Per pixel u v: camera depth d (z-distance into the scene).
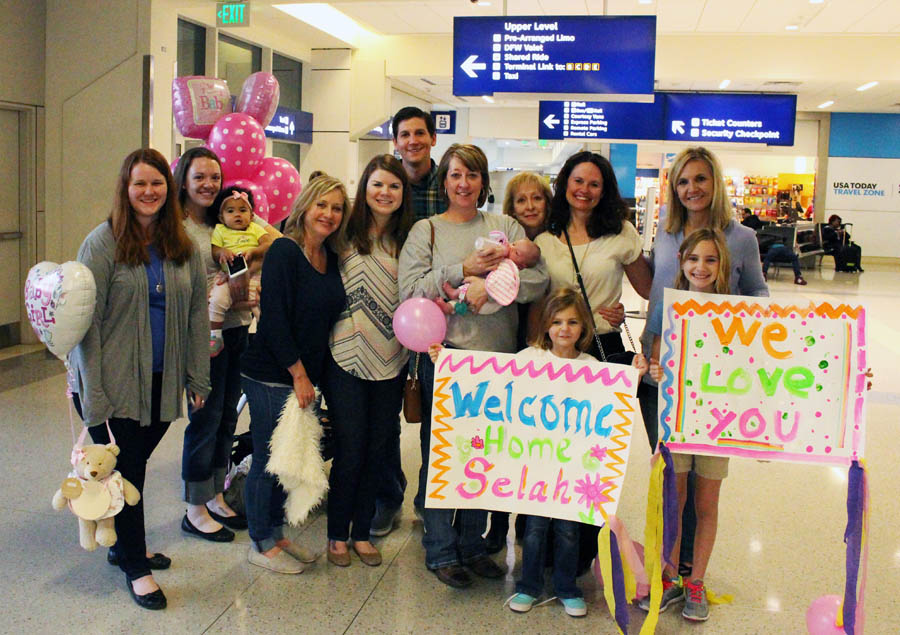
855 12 9.38
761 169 19.48
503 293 2.63
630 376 2.53
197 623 2.60
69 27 7.01
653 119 10.66
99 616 2.62
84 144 7.07
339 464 2.96
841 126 18.28
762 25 10.20
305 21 9.98
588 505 2.55
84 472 2.54
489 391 2.62
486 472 2.63
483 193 2.95
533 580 2.74
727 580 3.00
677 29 10.52
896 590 2.93
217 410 3.25
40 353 6.95
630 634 2.59
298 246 2.82
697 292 2.46
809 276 15.49
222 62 9.85
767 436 2.43
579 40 6.51
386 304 2.91
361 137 11.96
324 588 2.87
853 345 2.37
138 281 2.60
